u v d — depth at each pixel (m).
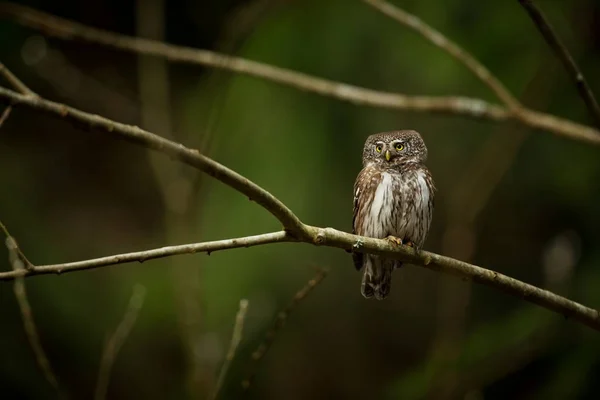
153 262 11.78
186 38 14.70
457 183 12.28
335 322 12.26
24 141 13.61
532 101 11.18
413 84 11.44
